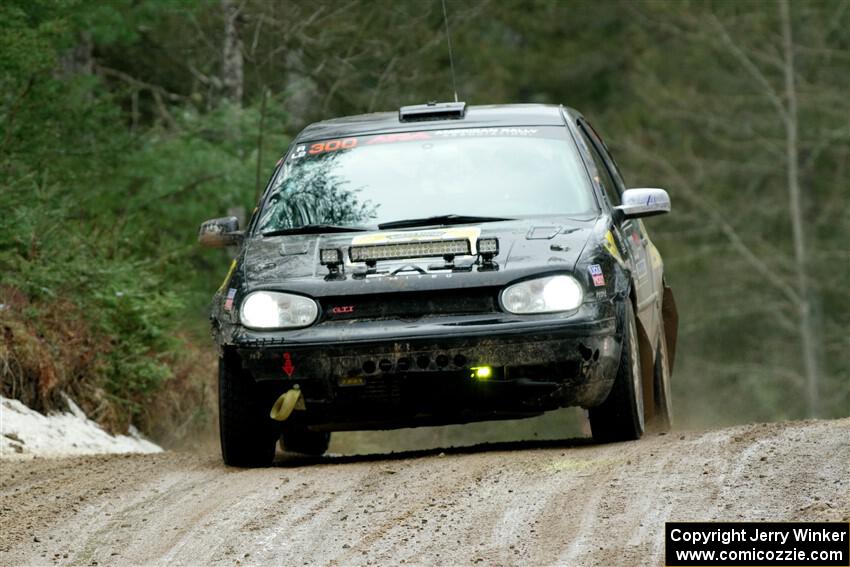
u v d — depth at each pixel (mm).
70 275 46969
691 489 23828
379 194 31797
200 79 76625
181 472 30000
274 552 22219
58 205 51031
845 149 128625
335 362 28281
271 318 28641
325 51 72062
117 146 58031
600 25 132250
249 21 70812
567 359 28141
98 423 45281
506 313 28219
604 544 21219
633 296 31531
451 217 30734
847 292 123562
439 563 20969
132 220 60125
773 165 130375
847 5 128750
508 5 111312
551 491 24562
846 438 26516
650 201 32250
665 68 133750
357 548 22062
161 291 55406
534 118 33469
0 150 49344
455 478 26375
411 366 28188
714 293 125562
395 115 34500
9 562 22688
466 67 108375
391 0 72625
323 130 34156
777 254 126250
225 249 68562
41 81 52688
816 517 21594
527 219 30672
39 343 43844
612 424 29969
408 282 28328
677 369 127438
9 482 30094
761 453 25953
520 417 29953
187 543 23125
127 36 64062
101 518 25453
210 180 64438
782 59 131250
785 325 122250
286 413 28578
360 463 29984
